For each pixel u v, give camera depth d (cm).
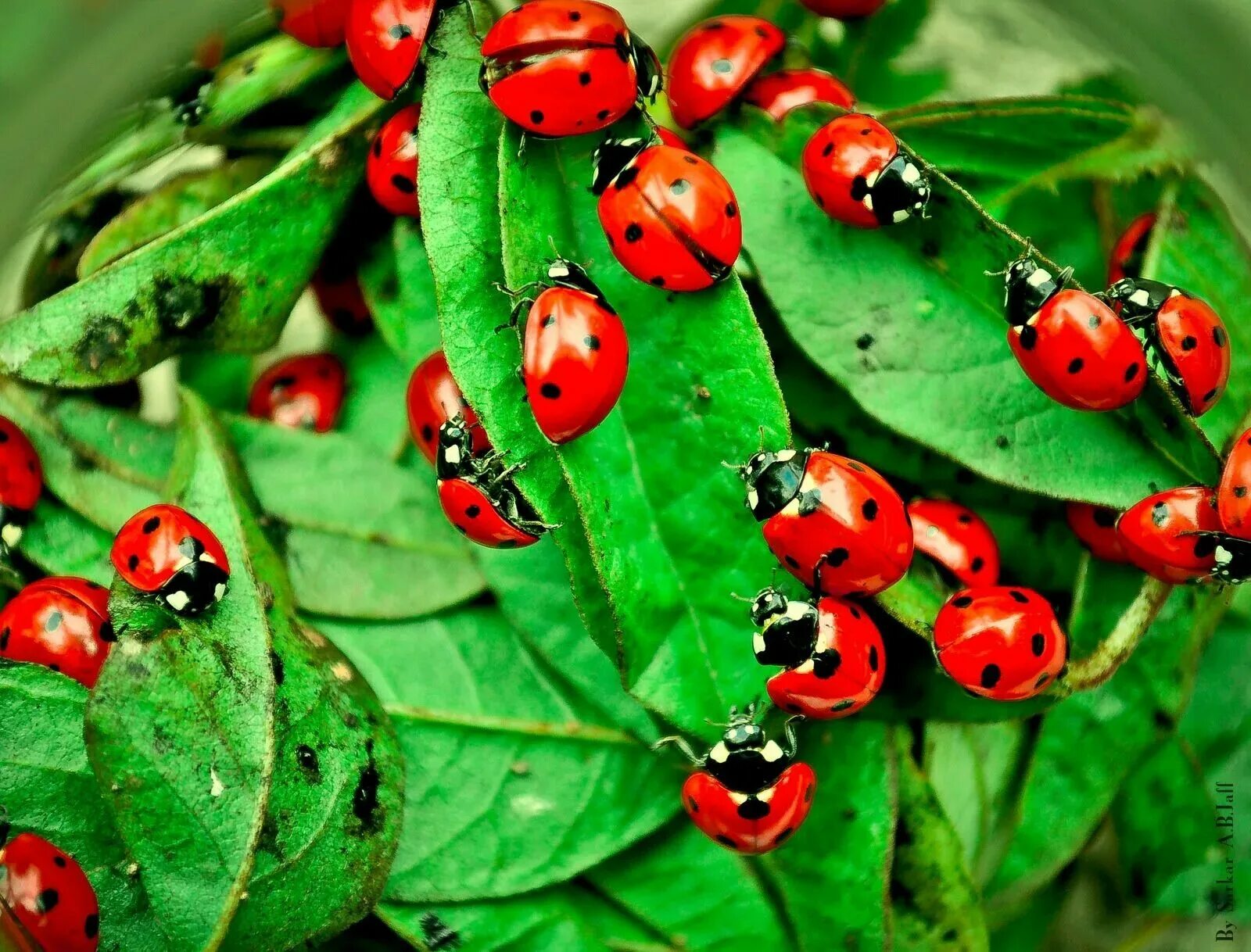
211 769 9
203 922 9
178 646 9
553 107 9
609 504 9
